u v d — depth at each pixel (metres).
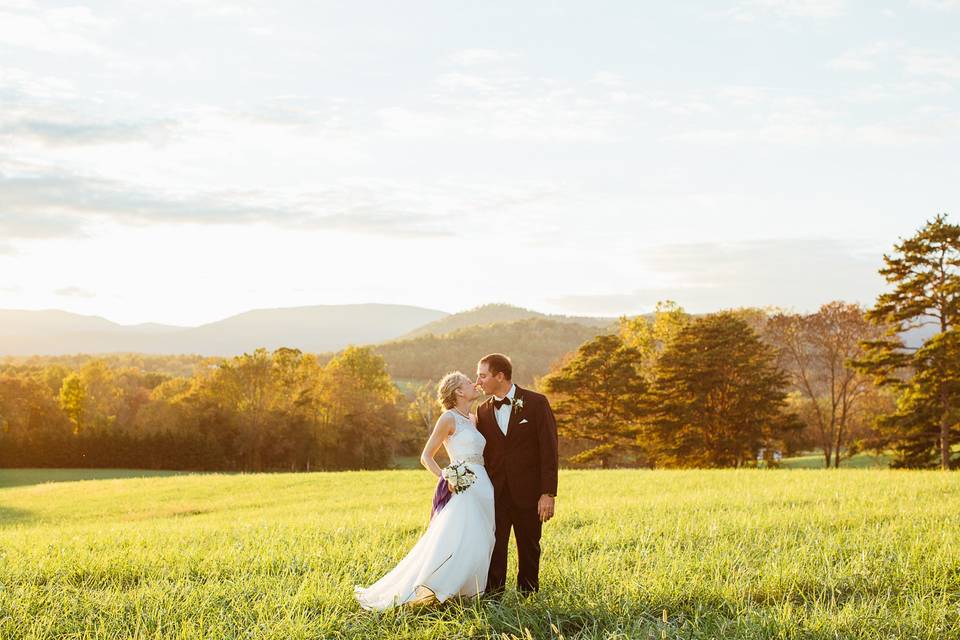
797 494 14.22
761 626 5.41
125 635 5.49
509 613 5.84
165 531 11.62
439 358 174.25
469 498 6.26
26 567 7.69
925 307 39.22
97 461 78.62
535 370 159.38
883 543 8.05
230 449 83.81
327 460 86.25
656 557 7.62
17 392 85.75
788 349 53.94
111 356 177.25
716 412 51.47
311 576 6.95
